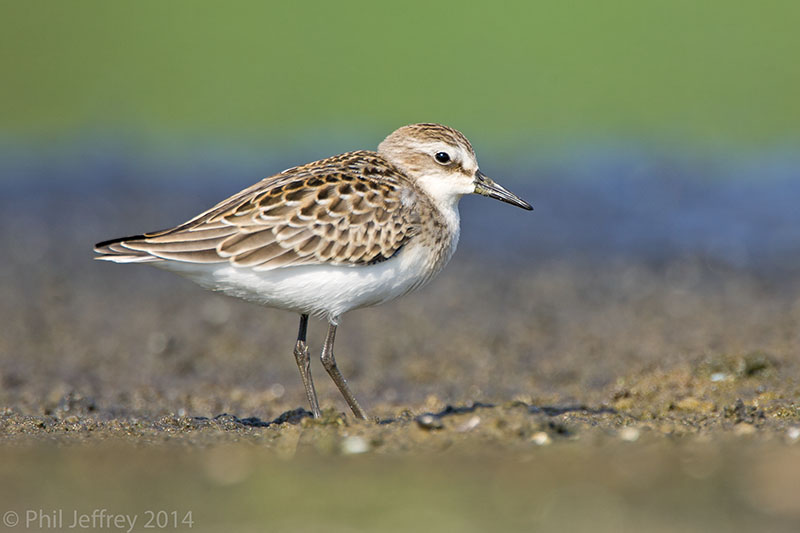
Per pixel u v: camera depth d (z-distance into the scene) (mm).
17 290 18125
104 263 19672
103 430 10898
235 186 23422
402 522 8445
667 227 21406
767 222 21484
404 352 15664
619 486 9016
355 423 10617
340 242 11008
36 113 26125
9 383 14055
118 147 25188
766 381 13062
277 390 14109
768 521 8273
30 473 9609
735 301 17609
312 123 25641
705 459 9633
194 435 10672
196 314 17328
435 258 11805
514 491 8992
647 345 15484
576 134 25125
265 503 8859
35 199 22781
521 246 20609
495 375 14641
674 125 25344
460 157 12266
